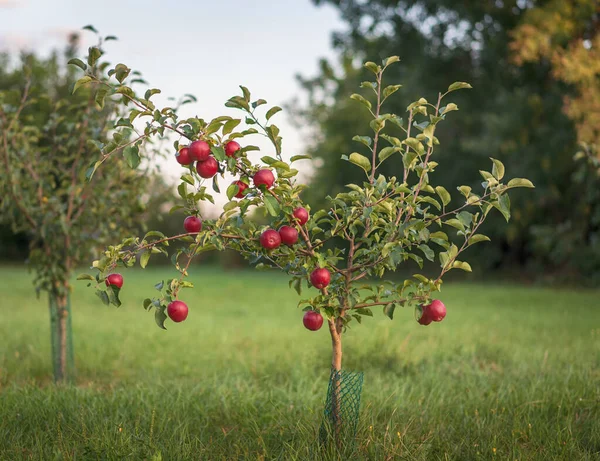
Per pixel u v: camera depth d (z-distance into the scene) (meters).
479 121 23.09
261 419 4.53
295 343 8.35
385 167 25.34
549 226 20.41
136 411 4.57
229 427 4.55
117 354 7.77
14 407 4.61
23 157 5.86
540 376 5.80
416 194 3.48
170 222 32.38
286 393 5.23
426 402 4.90
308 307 3.49
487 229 23.11
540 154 20.02
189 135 3.20
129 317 11.55
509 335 8.98
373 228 3.55
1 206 5.84
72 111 6.68
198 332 9.64
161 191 6.69
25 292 16.08
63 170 6.13
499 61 19.75
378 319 10.68
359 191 3.37
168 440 3.88
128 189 6.32
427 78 21.42
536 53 15.86
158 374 6.52
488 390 5.36
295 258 3.55
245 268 35.03
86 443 3.82
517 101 20.05
